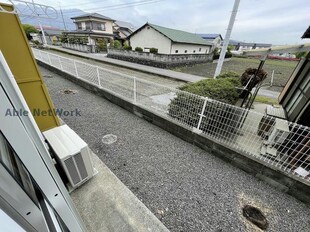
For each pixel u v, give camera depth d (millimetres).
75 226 933
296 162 1921
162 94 4938
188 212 1650
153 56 11734
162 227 1475
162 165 2223
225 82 3549
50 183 681
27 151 559
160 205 1704
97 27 23469
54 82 5570
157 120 3107
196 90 2979
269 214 1675
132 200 1691
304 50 2199
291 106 2865
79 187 1793
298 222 1618
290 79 3377
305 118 2078
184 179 2021
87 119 3322
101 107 3898
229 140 2504
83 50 17828
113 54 14453
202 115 2496
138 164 2221
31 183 663
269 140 2342
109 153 2402
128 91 4953
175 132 2857
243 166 2170
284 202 1803
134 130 3010
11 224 434
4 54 1476
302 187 1761
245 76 3801
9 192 463
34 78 1704
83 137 2740
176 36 14961
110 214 1553
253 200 1809
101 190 1777
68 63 6199
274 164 1972
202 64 15391
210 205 1729
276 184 1938
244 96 3607
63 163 1516
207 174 2113
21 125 517
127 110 3760
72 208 898
